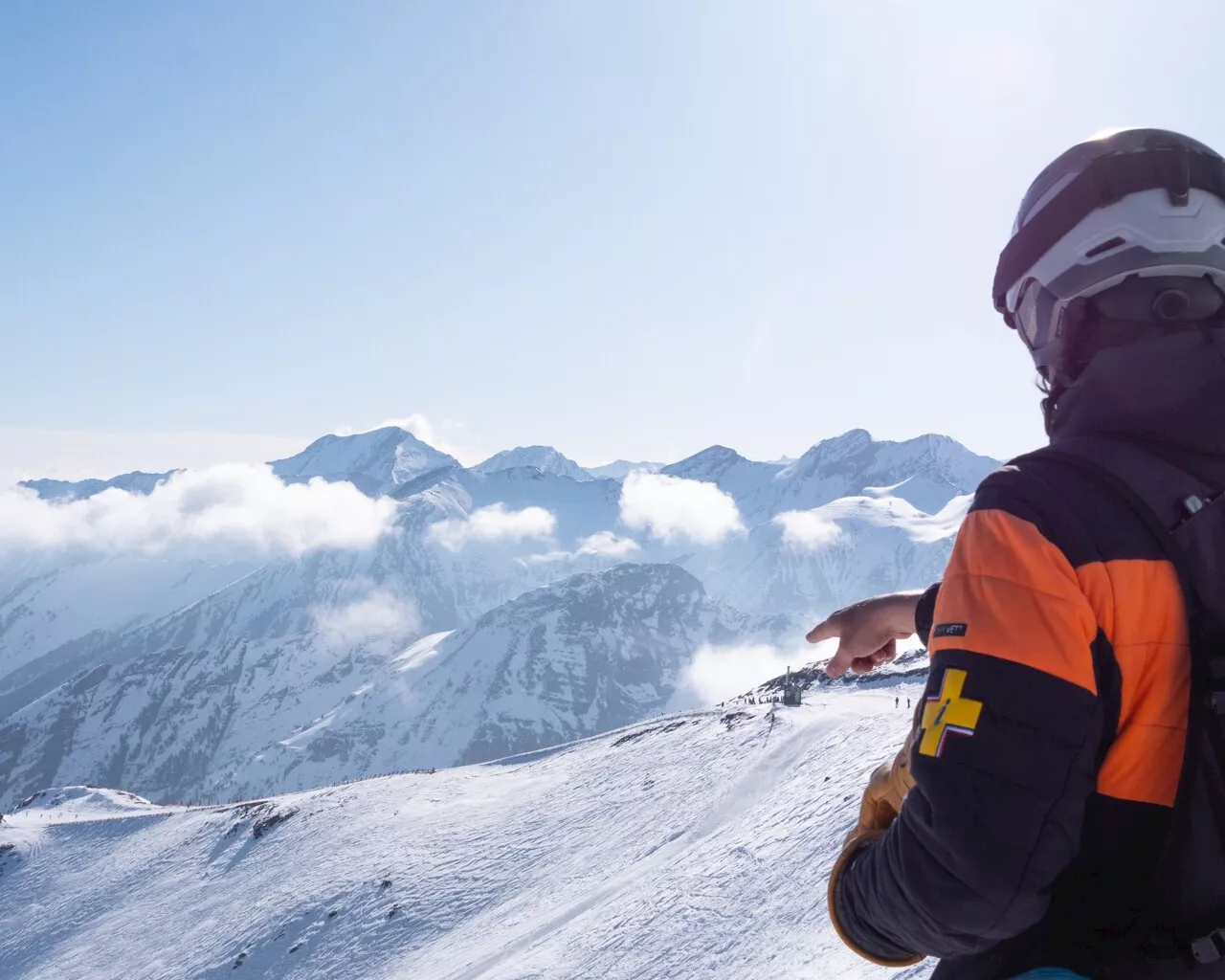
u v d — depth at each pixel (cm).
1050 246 163
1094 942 143
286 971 5200
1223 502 142
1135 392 147
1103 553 139
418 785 8400
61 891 8731
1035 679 137
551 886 4397
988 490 158
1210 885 135
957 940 144
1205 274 151
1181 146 155
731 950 2045
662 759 5850
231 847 8306
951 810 137
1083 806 137
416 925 4947
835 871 175
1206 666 136
